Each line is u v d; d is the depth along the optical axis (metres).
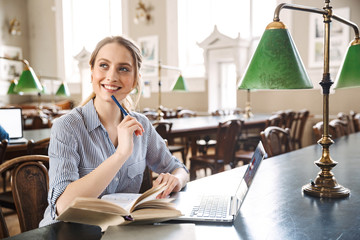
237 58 7.86
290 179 1.70
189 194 1.41
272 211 1.24
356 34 1.63
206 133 4.63
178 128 4.28
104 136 1.46
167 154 1.73
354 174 1.79
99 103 1.46
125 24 10.41
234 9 8.41
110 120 1.49
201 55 9.20
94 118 1.44
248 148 5.62
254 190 1.51
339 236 1.02
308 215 1.20
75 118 1.40
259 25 8.02
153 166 1.75
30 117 6.18
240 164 6.08
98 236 1.04
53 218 1.22
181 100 9.32
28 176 1.52
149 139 1.69
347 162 2.12
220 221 1.13
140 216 1.02
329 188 1.42
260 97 7.84
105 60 1.41
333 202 1.34
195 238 0.97
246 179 1.27
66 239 1.02
